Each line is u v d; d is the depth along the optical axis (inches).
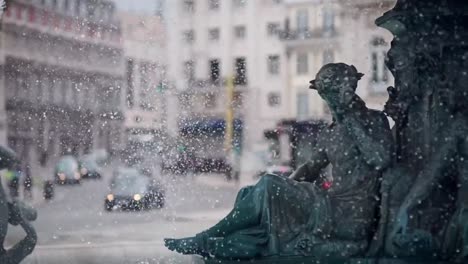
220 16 2142.0
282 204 264.1
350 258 257.8
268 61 2135.8
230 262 259.3
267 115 2106.3
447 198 261.7
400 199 262.1
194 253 266.7
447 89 267.1
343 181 267.3
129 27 2037.4
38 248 370.0
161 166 1408.7
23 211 309.9
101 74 1973.4
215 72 2111.2
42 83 1883.6
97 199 975.6
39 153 1756.9
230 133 1707.7
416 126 271.3
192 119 1760.6
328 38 1384.1
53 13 1915.6
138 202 825.5
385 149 264.1
